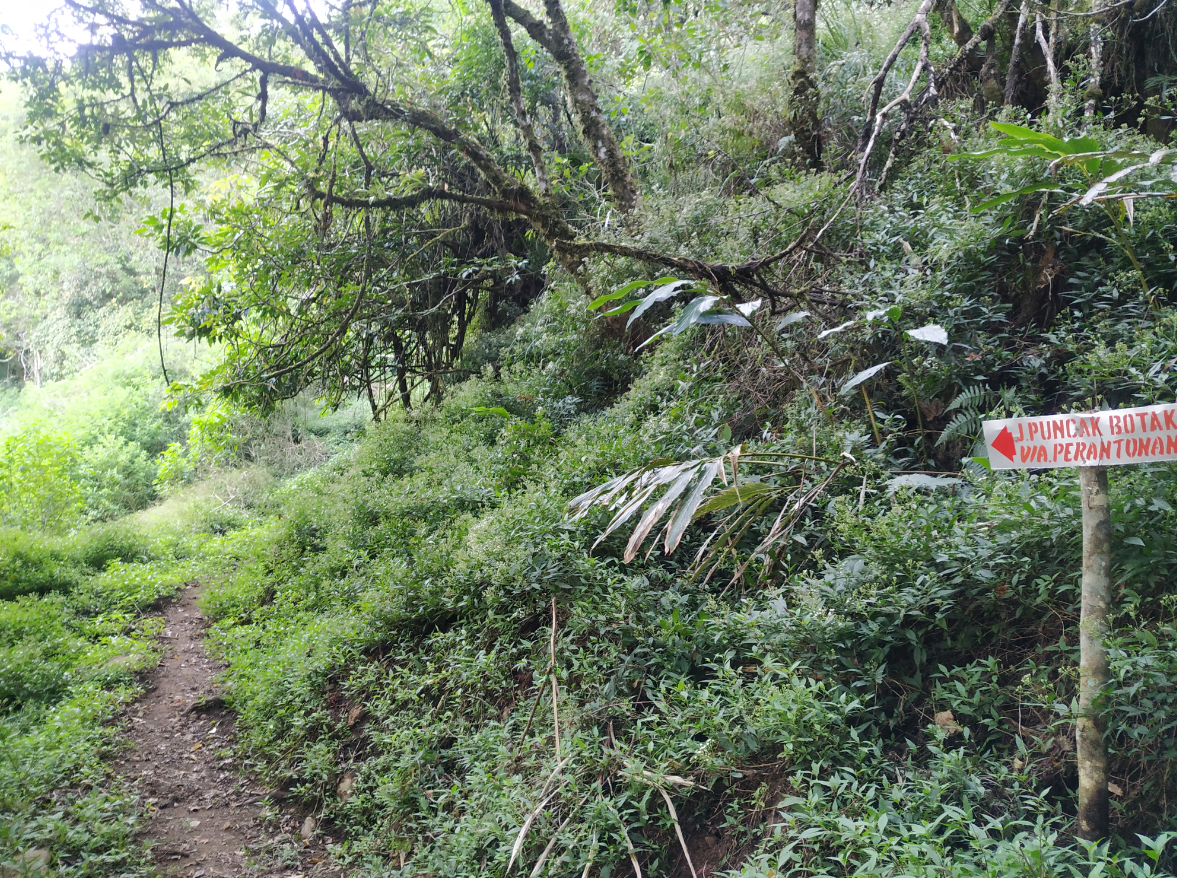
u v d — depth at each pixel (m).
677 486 2.98
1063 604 2.66
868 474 3.56
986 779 2.32
